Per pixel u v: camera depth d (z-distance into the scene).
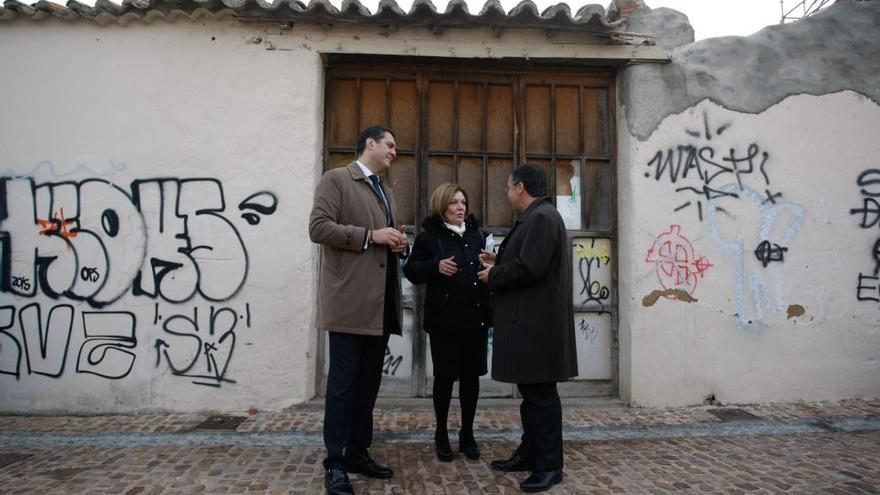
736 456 3.57
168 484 3.08
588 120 5.02
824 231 4.75
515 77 4.97
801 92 4.81
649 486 3.11
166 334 4.39
